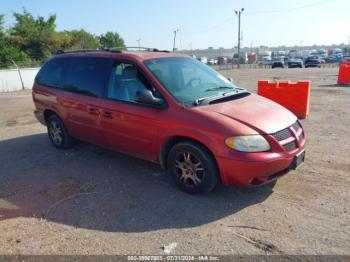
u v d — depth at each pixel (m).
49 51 47.62
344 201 4.07
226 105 4.34
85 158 5.86
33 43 46.50
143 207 4.07
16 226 3.72
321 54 80.81
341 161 5.39
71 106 5.72
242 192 4.37
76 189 4.63
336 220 3.66
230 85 5.22
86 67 5.60
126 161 5.64
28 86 23.80
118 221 3.76
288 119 4.33
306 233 3.44
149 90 4.50
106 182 4.83
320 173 4.91
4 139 7.51
